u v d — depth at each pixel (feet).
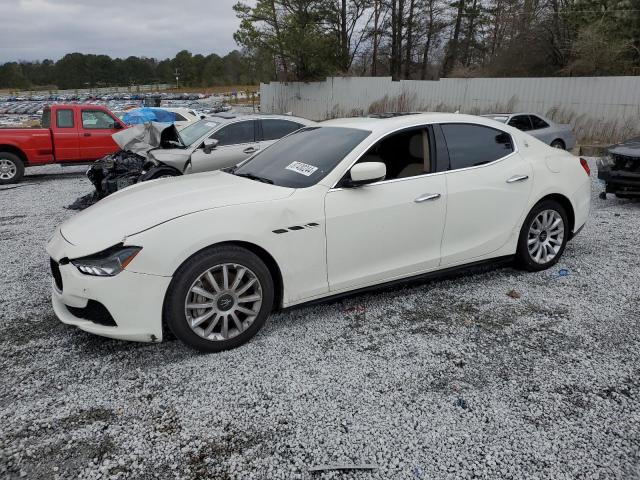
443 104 80.12
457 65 124.77
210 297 10.43
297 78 102.99
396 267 12.71
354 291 12.32
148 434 8.36
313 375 10.01
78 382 9.88
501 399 9.21
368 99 91.45
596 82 64.08
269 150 14.80
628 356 10.66
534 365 10.34
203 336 10.53
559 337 11.51
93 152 38.52
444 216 13.16
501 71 89.71
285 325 12.19
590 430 8.35
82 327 10.27
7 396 9.45
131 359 10.71
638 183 23.79
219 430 8.44
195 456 7.86
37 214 25.82
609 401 9.12
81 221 11.21
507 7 107.76
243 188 11.76
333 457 7.80
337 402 9.14
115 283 9.73
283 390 9.52
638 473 7.42
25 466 7.68
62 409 9.03
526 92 70.59
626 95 62.08
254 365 10.38
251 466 7.64
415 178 12.79
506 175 14.23
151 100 100.63
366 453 7.88
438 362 10.48
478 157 14.02
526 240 14.99
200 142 27.37
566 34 81.10
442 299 13.67
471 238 13.85
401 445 8.04
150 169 26.09
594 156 49.06
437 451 7.90
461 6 119.85
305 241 11.27
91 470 7.59
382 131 12.72
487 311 12.89
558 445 8.01
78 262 9.96
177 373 10.12
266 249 10.83
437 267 13.46
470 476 7.39
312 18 108.06
